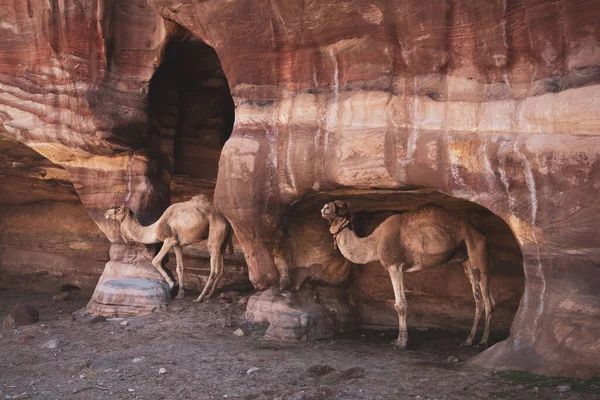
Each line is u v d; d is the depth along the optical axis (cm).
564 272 524
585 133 509
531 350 536
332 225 729
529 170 539
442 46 591
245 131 747
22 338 761
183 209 981
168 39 958
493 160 561
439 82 603
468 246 704
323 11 657
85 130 975
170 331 792
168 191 1109
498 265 810
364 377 562
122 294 905
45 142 1023
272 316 776
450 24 584
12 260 1397
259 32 718
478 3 557
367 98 647
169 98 1089
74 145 1009
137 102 986
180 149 1148
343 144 660
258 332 777
